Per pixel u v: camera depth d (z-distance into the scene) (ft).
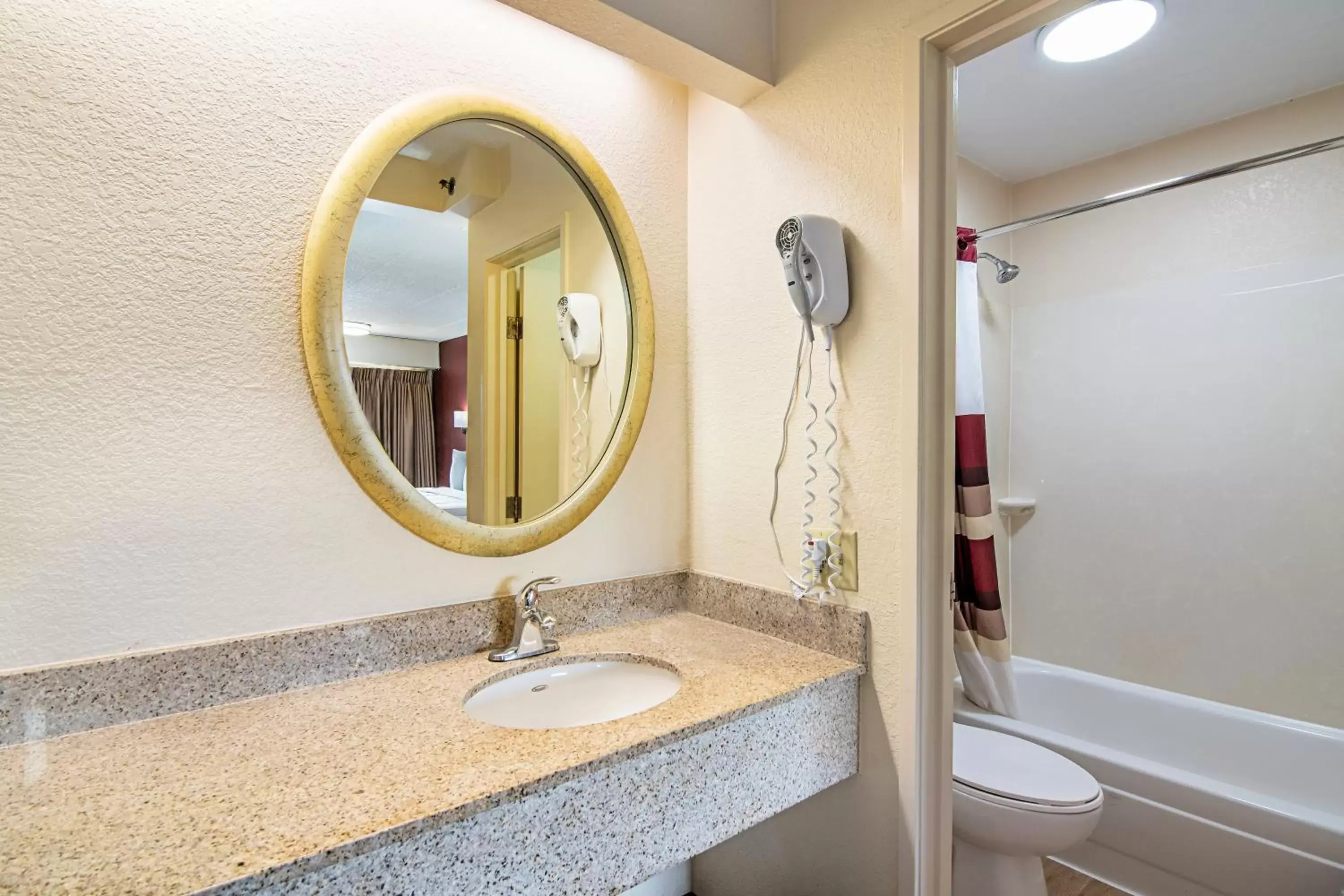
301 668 3.48
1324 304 6.22
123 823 2.17
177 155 3.18
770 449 4.58
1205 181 6.53
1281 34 5.36
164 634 3.15
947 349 3.74
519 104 4.27
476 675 3.75
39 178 2.87
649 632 4.62
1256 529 6.62
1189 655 7.05
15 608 2.82
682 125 5.26
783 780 3.49
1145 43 5.49
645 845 2.88
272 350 3.43
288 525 3.49
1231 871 5.08
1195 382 7.00
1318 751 6.11
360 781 2.47
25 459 2.84
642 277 4.92
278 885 1.96
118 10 3.04
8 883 1.85
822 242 3.89
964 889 4.98
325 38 3.59
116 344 3.04
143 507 3.10
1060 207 8.04
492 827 2.41
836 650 4.05
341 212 3.55
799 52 4.32
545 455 4.47
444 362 4.01
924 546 3.65
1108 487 7.63
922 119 3.59
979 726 6.40
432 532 3.92
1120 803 5.68
